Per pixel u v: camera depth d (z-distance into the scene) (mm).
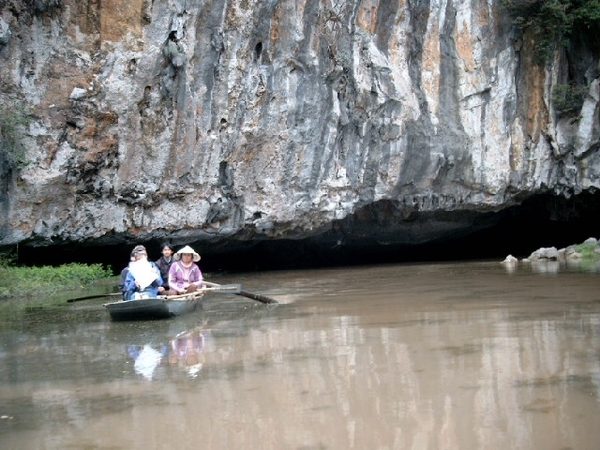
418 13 16828
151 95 13875
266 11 14695
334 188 16250
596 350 5492
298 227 16344
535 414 3945
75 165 13312
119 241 14492
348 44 15906
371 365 5258
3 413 4363
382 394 4461
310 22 15242
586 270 12898
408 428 3824
